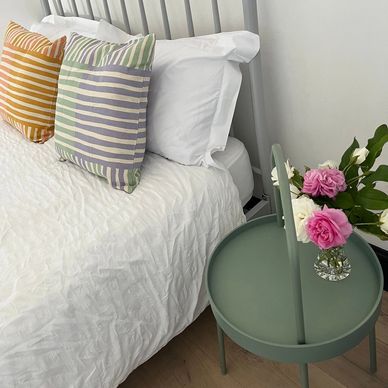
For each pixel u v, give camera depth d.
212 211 1.23
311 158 1.44
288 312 0.94
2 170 1.47
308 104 1.33
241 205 1.33
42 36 1.68
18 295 0.96
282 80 1.36
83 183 1.32
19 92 1.61
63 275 1.00
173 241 1.15
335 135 1.32
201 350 1.37
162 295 1.13
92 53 1.28
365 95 1.18
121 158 1.23
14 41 1.70
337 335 0.87
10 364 0.90
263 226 1.18
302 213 0.87
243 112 1.54
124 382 1.32
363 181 0.94
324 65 1.22
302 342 0.85
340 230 0.83
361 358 1.24
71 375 0.99
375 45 1.09
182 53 1.27
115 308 1.05
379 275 0.94
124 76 1.18
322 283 0.98
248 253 1.11
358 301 0.93
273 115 1.46
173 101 1.28
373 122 1.21
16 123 1.67
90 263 1.03
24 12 2.22
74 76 1.30
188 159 1.29
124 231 1.10
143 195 1.21
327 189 0.90
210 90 1.25
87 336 1.01
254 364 1.29
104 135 1.23
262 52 1.35
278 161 0.77
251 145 1.61
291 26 1.23
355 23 1.10
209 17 1.43
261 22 1.30
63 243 1.08
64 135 1.35
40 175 1.40
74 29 1.76
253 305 0.97
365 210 0.90
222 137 1.30
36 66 1.57
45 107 1.61
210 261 1.08
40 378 0.93
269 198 1.55
